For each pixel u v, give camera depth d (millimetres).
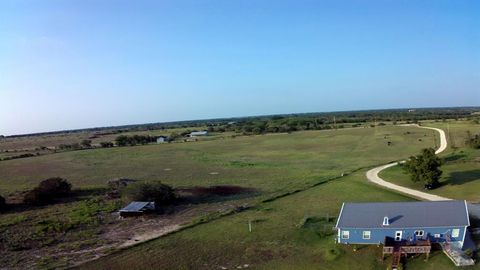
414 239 40406
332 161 101125
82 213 61219
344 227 41500
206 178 87438
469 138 102625
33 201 69000
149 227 53000
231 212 57469
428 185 63938
